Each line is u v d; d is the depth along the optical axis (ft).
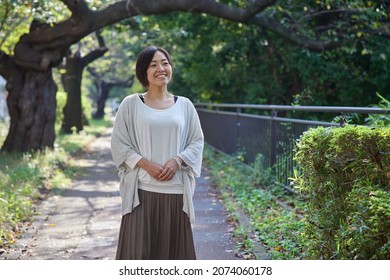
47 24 44.01
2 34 45.06
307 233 15.93
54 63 44.98
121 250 13.19
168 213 13.15
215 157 45.34
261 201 25.50
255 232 20.63
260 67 55.01
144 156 13.12
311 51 48.47
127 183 13.12
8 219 22.39
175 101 13.55
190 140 13.67
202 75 57.21
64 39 43.52
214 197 29.17
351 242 12.84
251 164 34.01
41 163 37.91
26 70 45.01
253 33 53.62
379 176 13.65
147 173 13.05
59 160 41.60
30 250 19.71
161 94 13.42
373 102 49.93
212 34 55.01
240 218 22.94
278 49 53.06
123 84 157.99
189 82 62.39
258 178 30.14
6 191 26.37
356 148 13.99
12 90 45.14
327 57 48.37
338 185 14.66
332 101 51.57
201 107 66.64
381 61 46.47
